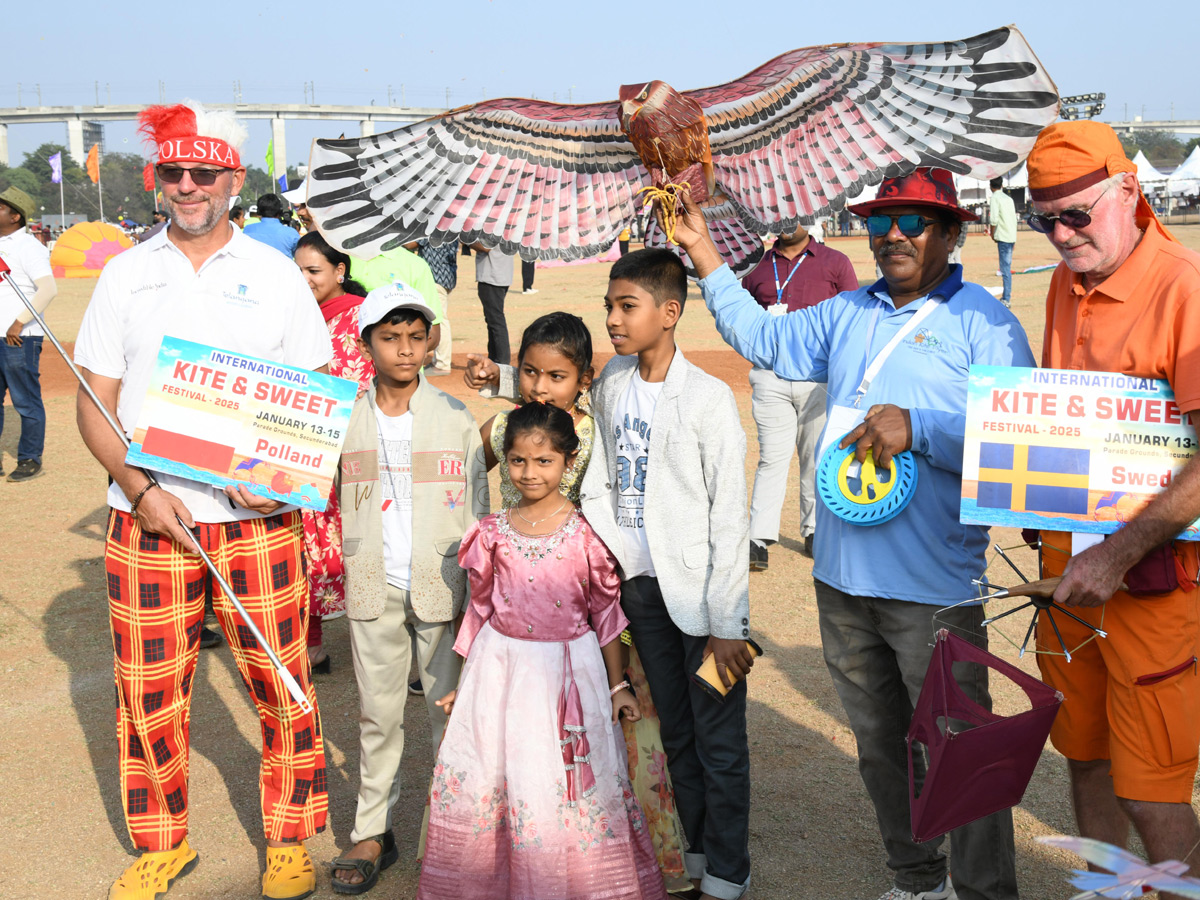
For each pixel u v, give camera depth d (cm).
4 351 890
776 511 658
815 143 298
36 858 374
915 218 291
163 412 329
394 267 693
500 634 327
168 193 327
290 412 335
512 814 309
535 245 328
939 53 272
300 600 361
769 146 303
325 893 356
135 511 333
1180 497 253
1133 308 271
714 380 334
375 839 362
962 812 264
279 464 334
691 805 353
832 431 306
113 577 342
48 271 898
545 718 313
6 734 471
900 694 327
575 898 306
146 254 340
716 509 326
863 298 322
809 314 334
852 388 310
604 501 335
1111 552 259
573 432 322
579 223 326
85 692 515
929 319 302
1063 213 267
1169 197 4572
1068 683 301
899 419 289
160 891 348
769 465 659
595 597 328
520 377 352
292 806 356
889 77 281
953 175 301
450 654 365
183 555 341
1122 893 154
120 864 371
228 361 332
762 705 489
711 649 319
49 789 423
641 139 296
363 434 359
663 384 335
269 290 348
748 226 321
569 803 309
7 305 880
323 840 390
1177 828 273
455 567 358
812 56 277
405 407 363
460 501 360
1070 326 290
